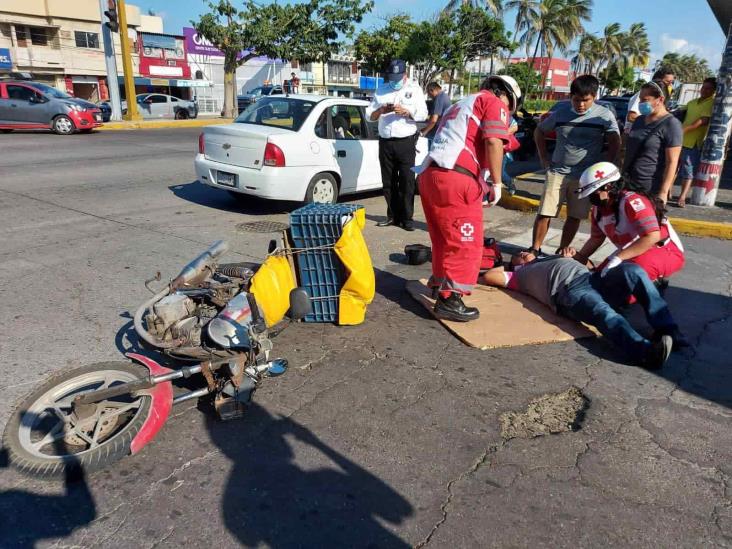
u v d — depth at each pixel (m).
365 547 2.22
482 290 4.89
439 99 8.95
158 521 2.33
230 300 3.36
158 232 6.41
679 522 2.38
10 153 11.99
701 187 8.13
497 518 2.38
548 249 6.39
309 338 4.00
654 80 7.11
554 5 54.00
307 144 7.05
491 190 3.98
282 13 27.02
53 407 2.78
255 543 2.23
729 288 5.23
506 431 2.99
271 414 3.08
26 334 3.86
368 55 43.69
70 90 40.62
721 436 2.98
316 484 2.56
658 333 3.88
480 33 41.88
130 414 2.95
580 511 2.43
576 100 5.13
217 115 37.00
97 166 10.78
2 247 5.68
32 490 2.48
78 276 4.96
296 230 4.00
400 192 6.90
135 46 42.69
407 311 4.53
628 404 3.26
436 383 3.44
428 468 2.68
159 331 3.24
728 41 7.47
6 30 36.81
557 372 3.61
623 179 4.28
